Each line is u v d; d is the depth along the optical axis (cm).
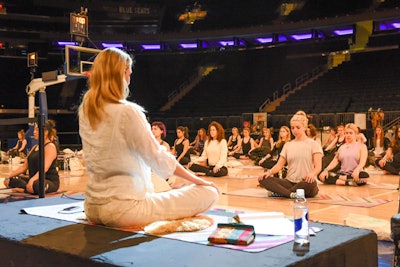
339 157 710
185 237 225
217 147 835
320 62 2216
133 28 2444
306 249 199
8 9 2189
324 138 1426
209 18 2533
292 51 2247
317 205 513
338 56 2172
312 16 2369
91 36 2253
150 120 1831
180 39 2319
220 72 2375
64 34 2164
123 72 253
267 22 2447
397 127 861
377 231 360
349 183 685
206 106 2111
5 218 277
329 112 1731
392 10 1875
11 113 1955
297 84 2100
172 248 205
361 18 1953
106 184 248
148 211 250
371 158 945
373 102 1691
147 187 260
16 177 614
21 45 2123
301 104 1877
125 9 2412
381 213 464
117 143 243
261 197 579
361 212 470
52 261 208
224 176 832
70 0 2292
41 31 2133
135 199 247
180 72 2420
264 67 2317
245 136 1281
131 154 247
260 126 1616
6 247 231
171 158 256
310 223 251
